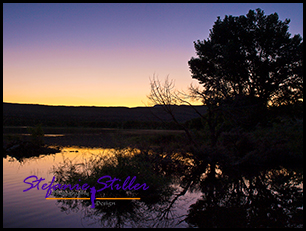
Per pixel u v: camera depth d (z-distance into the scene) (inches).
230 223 235.1
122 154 372.5
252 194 340.2
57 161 540.7
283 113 805.2
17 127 1945.1
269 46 780.6
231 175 477.1
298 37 783.7
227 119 708.0
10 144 705.0
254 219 244.2
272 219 246.4
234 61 753.0
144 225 229.1
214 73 794.8
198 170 530.3
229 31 793.6
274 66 765.9
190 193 344.8
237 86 758.5
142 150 547.2
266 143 615.5
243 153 618.8
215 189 368.5
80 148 769.6
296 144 640.4
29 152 666.8
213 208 280.2
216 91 674.8
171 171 517.0
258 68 776.3
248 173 495.2
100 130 1732.3
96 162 367.6
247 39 792.3
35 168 464.1
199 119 1291.8
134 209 272.4
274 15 779.4
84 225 224.7
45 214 246.5
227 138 641.6
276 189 368.5
